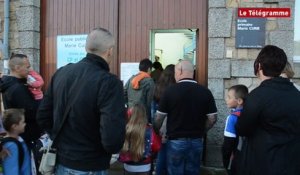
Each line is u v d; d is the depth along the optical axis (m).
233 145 3.43
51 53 7.02
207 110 4.27
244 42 5.98
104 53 2.79
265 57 2.88
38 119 2.98
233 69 6.03
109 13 6.77
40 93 4.36
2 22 6.91
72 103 2.70
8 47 6.87
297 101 2.78
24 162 3.79
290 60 5.88
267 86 2.82
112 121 2.57
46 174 2.85
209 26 6.09
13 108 4.07
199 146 4.25
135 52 6.69
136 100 5.84
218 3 6.04
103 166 2.76
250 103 2.79
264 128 2.78
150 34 6.63
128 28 6.71
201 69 6.40
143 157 4.39
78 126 2.70
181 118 4.15
